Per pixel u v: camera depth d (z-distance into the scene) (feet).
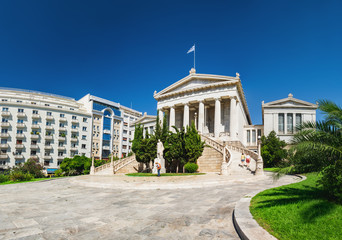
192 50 176.76
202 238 19.24
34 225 23.91
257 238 16.97
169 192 43.52
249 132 179.93
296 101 160.66
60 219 26.11
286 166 28.89
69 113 225.76
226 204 30.78
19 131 203.82
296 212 22.85
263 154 118.62
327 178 26.86
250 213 23.45
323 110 28.76
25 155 201.46
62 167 169.58
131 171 112.47
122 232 21.39
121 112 273.13
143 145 100.78
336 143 26.63
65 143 220.02
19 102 207.21
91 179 67.21
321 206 24.44
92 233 21.27
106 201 36.76
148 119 231.30
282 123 162.09
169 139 92.07
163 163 93.25
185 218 25.03
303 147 26.22
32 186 62.34
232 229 21.17
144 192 44.75
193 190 44.93
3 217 27.25
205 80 165.48
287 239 16.87
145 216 26.63
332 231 18.37
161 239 19.36
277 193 33.19
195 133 88.43
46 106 214.07
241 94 168.04
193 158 86.89
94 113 242.37
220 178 59.11
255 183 52.16
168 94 178.50
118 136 267.80
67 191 49.52
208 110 179.63
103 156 246.47
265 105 164.66
